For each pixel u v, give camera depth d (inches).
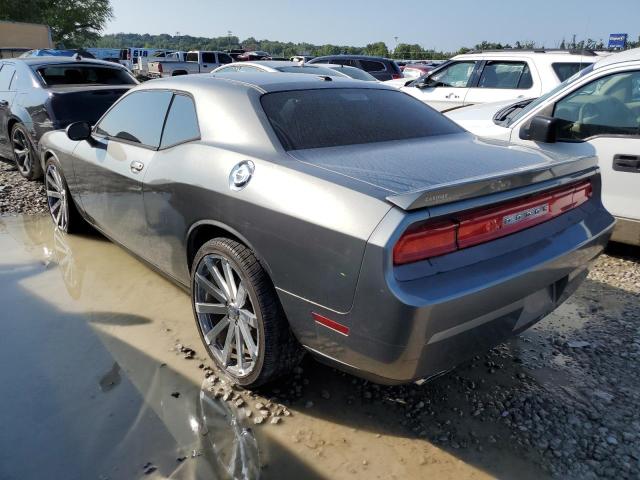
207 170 106.6
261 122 105.9
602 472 88.4
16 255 174.4
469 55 328.5
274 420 99.9
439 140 116.8
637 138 162.2
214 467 88.5
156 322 134.5
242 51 1267.2
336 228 81.3
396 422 100.3
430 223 78.7
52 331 129.0
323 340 88.4
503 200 86.0
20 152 254.5
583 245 100.1
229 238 105.8
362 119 116.6
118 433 95.6
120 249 181.3
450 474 88.3
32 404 102.7
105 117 156.9
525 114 184.1
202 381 111.0
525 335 131.2
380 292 76.3
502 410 103.5
